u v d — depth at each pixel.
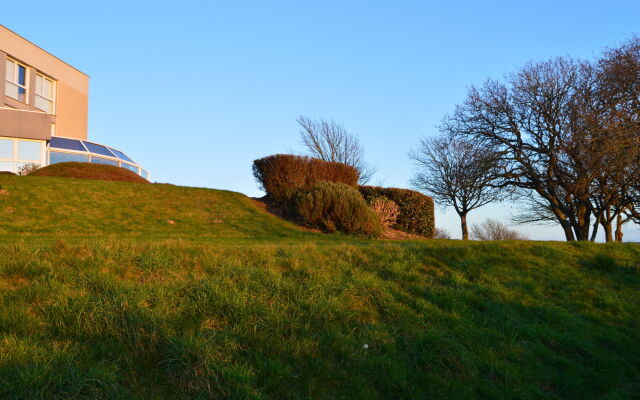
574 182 21.23
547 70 22.62
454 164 29.02
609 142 18.16
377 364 5.21
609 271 10.02
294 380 4.75
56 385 3.87
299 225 16.70
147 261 6.52
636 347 7.16
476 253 9.58
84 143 28.02
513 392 5.32
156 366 4.52
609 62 19.84
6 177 15.95
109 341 4.67
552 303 7.99
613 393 5.79
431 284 7.77
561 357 6.38
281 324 5.55
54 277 5.59
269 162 19.11
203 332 5.05
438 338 5.76
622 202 21.08
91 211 14.57
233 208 17.14
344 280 7.17
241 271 6.70
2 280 5.48
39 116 24.11
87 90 35.72
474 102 24.20
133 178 23.75
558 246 11.02
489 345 6.24
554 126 21.78
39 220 13.30
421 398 4.89
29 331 4.55
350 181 20.20
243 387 4.36
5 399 3.66
